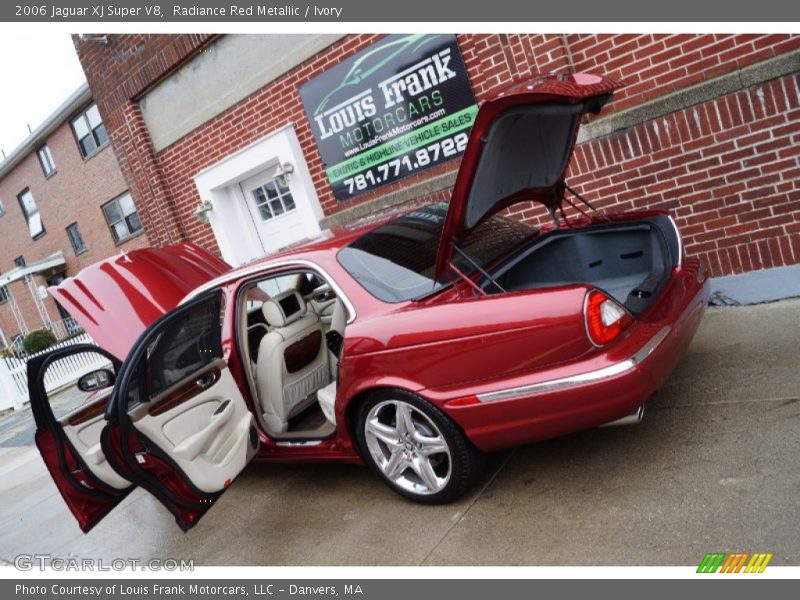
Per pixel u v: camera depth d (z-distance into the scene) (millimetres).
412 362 2926
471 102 5785
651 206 4980
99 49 8586
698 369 3816
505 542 2779
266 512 3826
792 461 2691
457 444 2955
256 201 8289
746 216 4609
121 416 2934
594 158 5121
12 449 8469
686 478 2811
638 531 2584
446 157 6137
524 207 5719
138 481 3041
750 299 4715
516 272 3814
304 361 3961
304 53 6723
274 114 7281
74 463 3635
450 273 3219
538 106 2771
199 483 3229
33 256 23703
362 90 6434
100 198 19500
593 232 3785
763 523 2414
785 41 4289
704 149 4641
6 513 5590
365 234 3523
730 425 3098
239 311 3779
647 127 4828
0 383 13352
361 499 3564
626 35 4848
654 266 3330
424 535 3023
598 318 2611
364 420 3225
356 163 6789
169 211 8828
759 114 4379
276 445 3721
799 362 3502
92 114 18344
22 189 22547
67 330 22312
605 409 2631
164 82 8148
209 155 8125
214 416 3391
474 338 2768
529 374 2717
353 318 3166
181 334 3420
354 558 3027
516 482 3203
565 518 2809
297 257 3498
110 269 4648
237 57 7289
